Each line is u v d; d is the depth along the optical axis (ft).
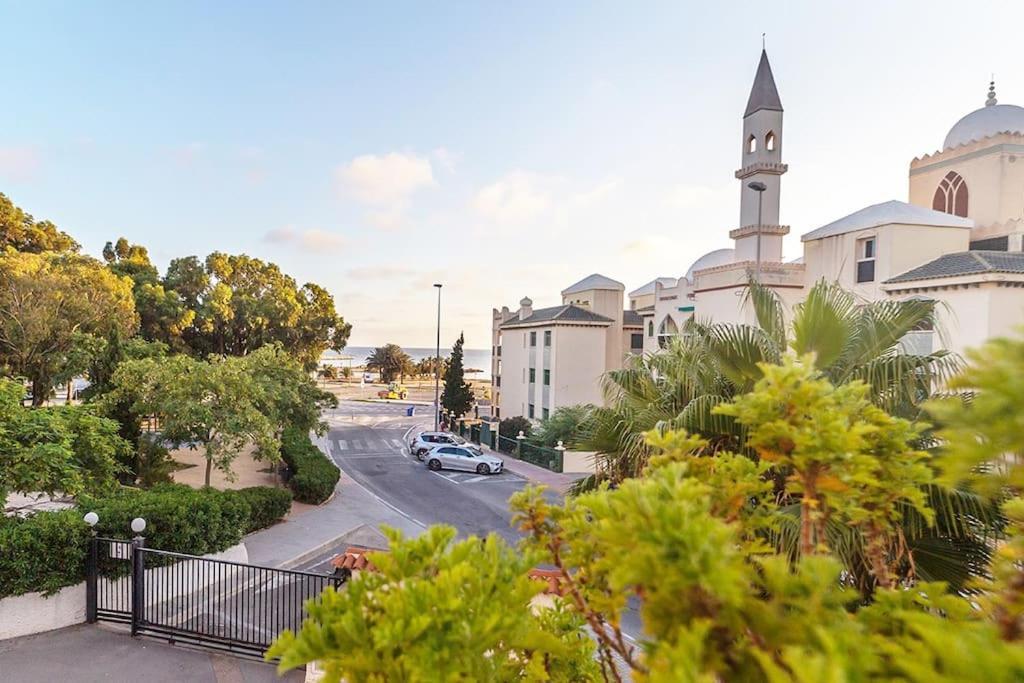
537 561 8.50
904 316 19.79
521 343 134.82
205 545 37.35
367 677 6.65
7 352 83.30
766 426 7.56
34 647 27.73
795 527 13.53
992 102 76.38
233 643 28.27
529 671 9.57
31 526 29.14
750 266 65.72
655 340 100.42
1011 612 6.11
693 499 6.45
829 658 4.63
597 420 24.45
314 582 33.73
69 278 87.35
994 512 14.58
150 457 58.34
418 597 6.68
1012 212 66.80
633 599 31.68
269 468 78.84
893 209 60.08
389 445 112.47
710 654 5.54
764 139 69.36
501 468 88.89
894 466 8.67
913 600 7.34
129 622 30.07
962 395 16.21
